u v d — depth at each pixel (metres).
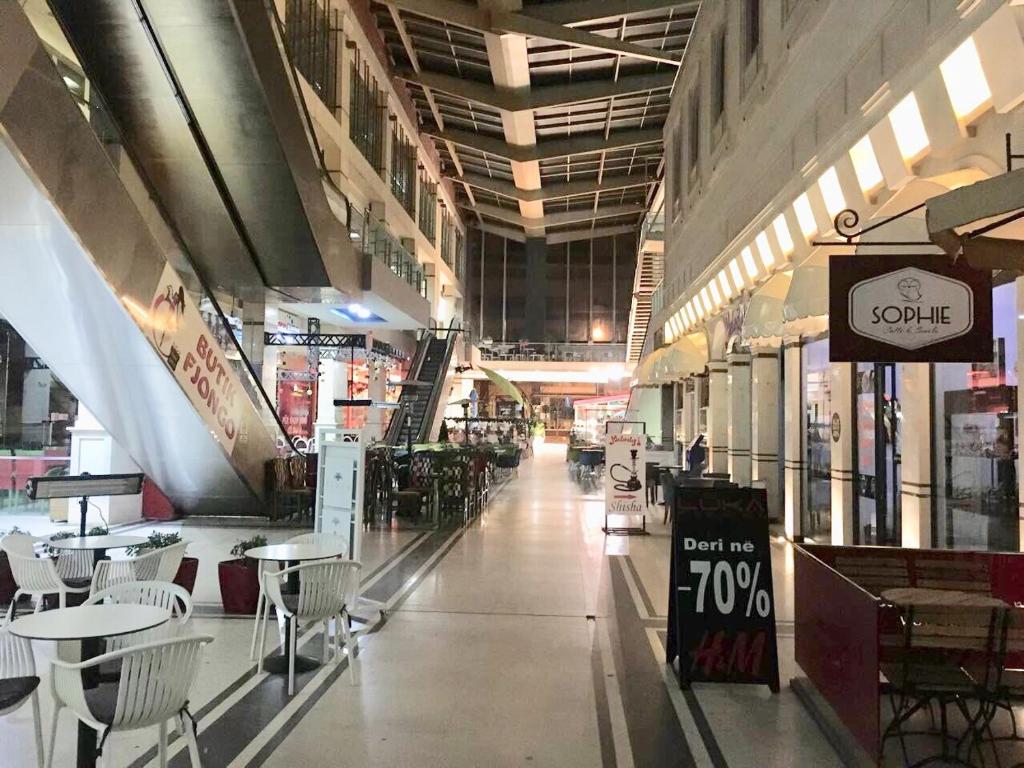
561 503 16.34
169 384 9.27
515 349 45.34
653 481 16.08
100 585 5.62
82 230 7.05
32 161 6.25
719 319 14.91
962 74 4.95
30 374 14.88
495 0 20.02
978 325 5.08
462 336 37.59
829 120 7.62
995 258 3.92
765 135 10.30
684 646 5.12
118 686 3.63
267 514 12.42
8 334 14.58
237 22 9.71
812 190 7.88
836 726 4.29
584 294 47.56
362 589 7.91
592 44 20.42
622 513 11.96
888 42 6.16
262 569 6.03
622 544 10.97
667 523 13.11
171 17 9.62
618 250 47.53
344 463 6.83
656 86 25.62
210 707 4.72
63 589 5.73
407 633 6.36
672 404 25.59
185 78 10.45
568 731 4.43
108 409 9.99
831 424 9.89
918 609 4.00
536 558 9.81
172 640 3.39
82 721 3.46
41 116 6.35
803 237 8.58
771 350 12.70
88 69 10.16
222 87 10.54
